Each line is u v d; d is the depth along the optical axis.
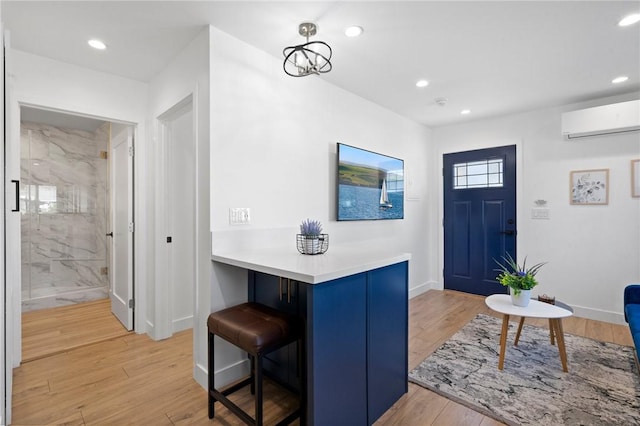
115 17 1.93
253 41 2.23
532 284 2.33
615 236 3.24
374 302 1.76
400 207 3.89
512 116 3.90
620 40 2.20
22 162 3.86
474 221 4.23
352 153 3.15
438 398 1.96
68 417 1.76
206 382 2.04
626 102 3.01
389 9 1.86
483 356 2.49
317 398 1.41
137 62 2.53
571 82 2.93
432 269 4.55
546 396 1.95
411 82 2.94
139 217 2.94
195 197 2.18
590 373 2.22
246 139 2.24
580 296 3.44
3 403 1.51
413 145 4.18
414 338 2.85
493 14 1.91
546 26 2.03
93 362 2.39
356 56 2.44
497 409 1.83
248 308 1.86
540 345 2.68
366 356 1.69
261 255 1.99
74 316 3.44
